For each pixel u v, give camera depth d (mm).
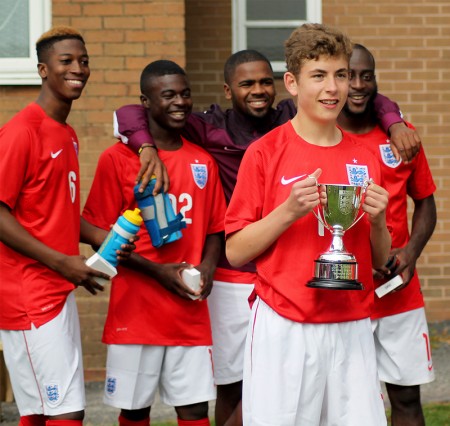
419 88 11227
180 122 6449
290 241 4828
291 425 4801
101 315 9141
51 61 6086
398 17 11180
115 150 6504
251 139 6770
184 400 6398
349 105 6289
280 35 11117
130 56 9156
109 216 6508
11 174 5844
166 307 6344
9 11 9211
